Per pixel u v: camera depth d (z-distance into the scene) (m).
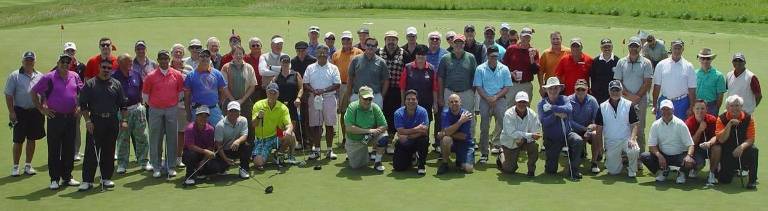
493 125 14.72
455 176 11.20
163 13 29.70
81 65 12.54
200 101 11.41
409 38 12.88
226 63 12.70
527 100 11.22
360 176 11.20
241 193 10.34
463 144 11.52
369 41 12.27
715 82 12.17
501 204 9.71
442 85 12.45
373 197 10.07
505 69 12.27
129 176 11.34
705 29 26.98
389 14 29.81
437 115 12.59
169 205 9.79
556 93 11.30
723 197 10.05
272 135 11.77
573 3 32.31
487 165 11.91
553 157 11.31
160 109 11.21
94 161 10.55
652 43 15.14
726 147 10.63
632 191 10.37
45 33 24.02
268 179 11.05
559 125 11.20
